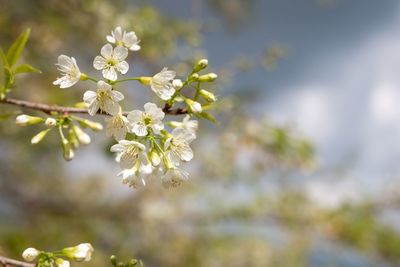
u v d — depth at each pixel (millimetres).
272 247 2676
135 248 2453
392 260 2412
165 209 2482
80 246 844
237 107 1772
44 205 2277
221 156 2025
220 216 2398
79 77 838
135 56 1717
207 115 844
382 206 2412
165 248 2611
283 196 2361
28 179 2471
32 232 2078
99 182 2645
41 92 1809
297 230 2391
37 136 862
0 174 2305
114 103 817
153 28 1770
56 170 2572
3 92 870
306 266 2523
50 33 1839
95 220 2396
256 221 2389
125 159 825
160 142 836
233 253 2742
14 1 1690
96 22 1816
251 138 1893
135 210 2473
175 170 831
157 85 832
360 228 2340
